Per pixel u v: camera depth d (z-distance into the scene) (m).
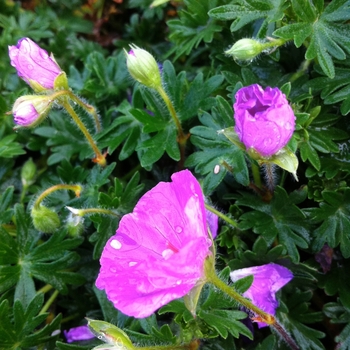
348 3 0.19
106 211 0.21
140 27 0.29
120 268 0.15
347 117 0.20
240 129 0.16
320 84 0.20
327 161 0.20
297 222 0.20
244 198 0.20
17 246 0.21
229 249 0.20
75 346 0.19
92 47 0.29
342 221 0.19
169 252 0.14
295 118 0.17
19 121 0.19
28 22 0.31
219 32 0.24
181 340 0.18
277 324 0.18
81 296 0.23
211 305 0.18
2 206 0.22
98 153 0.22
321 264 0.20
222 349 0.19
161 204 0.15
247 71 0.21
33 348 0.21
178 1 0.27
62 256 0.21
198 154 0.21
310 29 0.19
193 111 0.22
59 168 0.24
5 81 0.29
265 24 0.20
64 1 0.32
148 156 0.21
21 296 0.21
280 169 0.21
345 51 0.19
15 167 0.28
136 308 0.13
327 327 0.21
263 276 0.19
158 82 0.20
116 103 0.26
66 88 0.20
